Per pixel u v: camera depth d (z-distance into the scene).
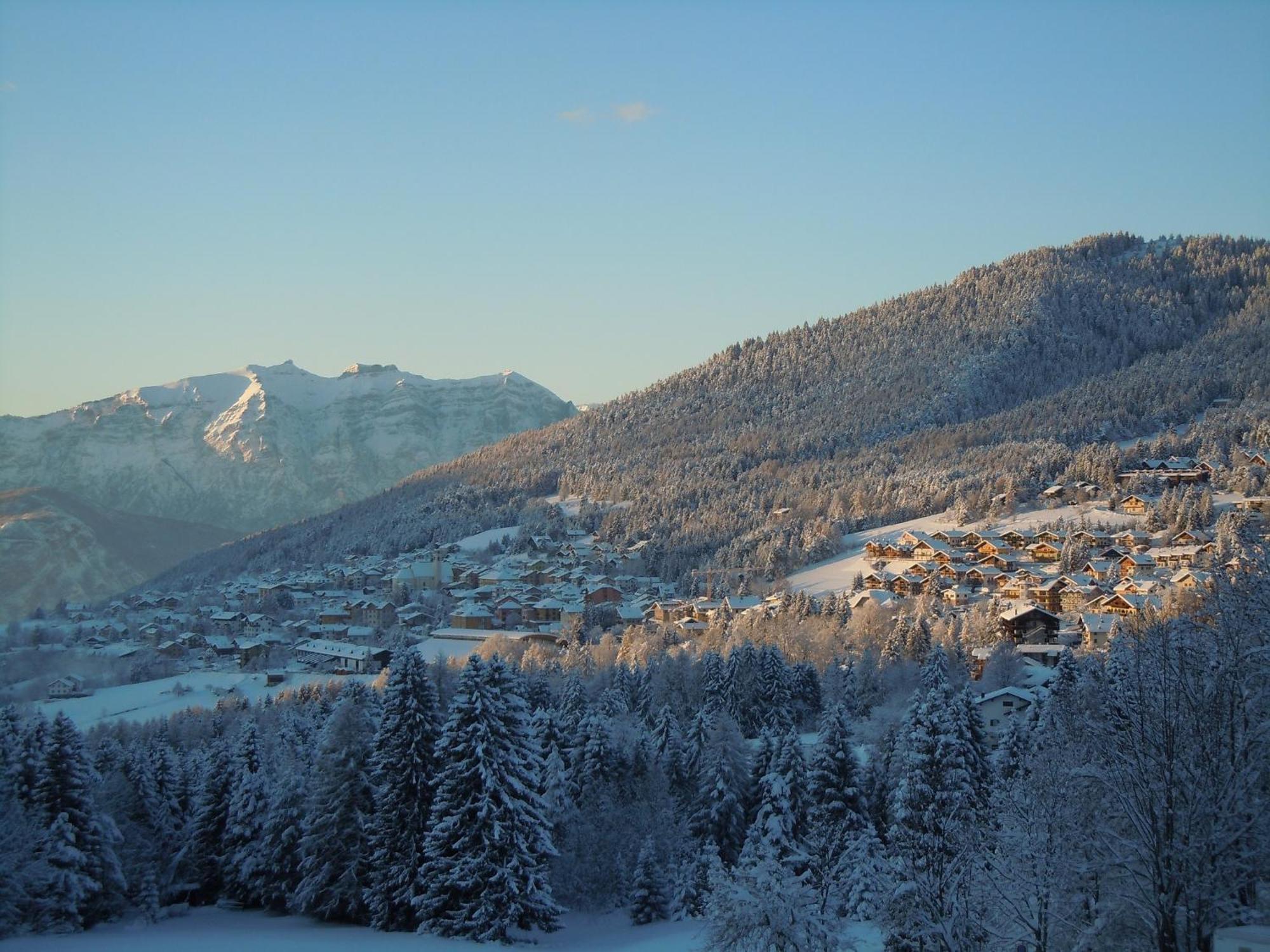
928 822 61.41
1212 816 34.34
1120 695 42.41
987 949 40.16
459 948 62.00
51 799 73.50
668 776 88.94
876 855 61.25
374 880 70.81
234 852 82.19
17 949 61.97
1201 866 34.09
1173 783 34.22
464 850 65.44
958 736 67.94
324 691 157.38
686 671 129.12
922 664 125.25
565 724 96.69
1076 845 38.88
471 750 66.25
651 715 115.38
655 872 77.25
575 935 72.19
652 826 82.25
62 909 69.94
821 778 75.75
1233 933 32.09
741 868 51.22
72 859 70.81
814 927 47.09
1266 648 35.41
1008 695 99.69
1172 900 33.81
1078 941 37.06
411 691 71.38
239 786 83.69
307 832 75.25
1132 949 37.50
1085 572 198.62
